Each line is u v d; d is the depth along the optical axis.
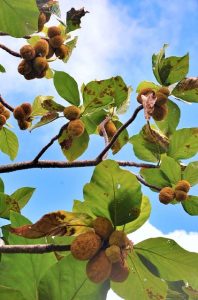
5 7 0.77
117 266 0.54
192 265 0.58
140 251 0.58
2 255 0.52
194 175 0.90
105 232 0.55
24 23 0.79
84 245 0.52
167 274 0.59
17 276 0.52
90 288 0.52
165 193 0.86
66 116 0.92
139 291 0.59
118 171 0.56
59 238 0.64
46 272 0.51
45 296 0.51
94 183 0.57
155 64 0.88
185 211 0.89
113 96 0.93
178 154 0.96
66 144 0.96
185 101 0.88
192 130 0.93
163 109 0.84
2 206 0.78
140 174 0.92
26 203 0.91
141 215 0.60
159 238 0.57
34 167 0.95
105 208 0.58
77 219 0.56
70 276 0.51
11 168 0.95
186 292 0.72
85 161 0.96
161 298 0.59
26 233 0.55
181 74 0.87
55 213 0.55
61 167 0.95
